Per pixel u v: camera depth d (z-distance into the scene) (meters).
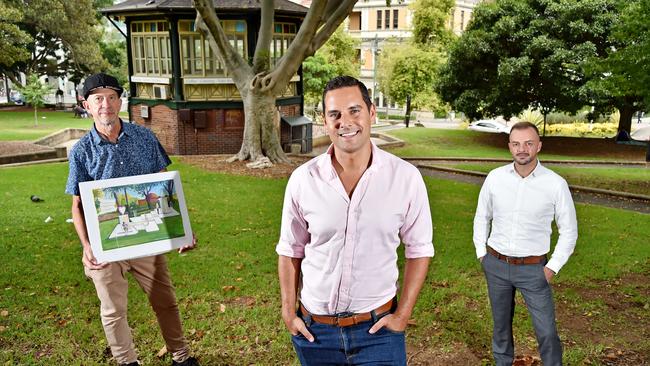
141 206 3.66
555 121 40.94
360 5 65.75
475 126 38.56
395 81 43.06
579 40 25.97
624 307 5.58
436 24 43.44
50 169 14.51
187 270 6.45
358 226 2.58
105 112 3.56
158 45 21.31
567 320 5.21
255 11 20.22
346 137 2.50
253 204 10.54
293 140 23.28
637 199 12.74
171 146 21.88
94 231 3.53
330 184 2.58
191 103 21.14
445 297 5.71
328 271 2.66
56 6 42.22
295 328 2.79
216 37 15.29
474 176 15.95
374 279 2.67
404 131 31.64
